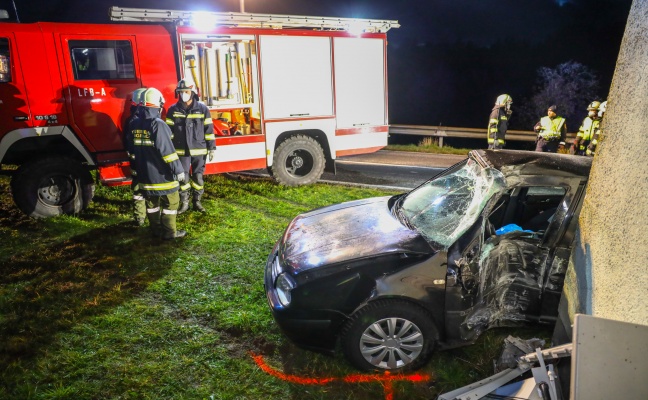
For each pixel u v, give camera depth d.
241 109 8.02
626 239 2.25
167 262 4.97
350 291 3.10
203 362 3.37
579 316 1.89
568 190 3.30
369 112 8.62
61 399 3.00
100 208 6.76
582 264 2.73
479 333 3.26
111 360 3.39
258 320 3.86
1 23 5.81
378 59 8.55
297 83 7.83
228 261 5.00
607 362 1.87
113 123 6.50
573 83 32.69
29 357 3.42
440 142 14.06
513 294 3.31
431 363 3.33
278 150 7.90
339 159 11.51
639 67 2.35
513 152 3.77
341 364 3.33
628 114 2.40
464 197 3.67
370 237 3.47
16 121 5.94
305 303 3.11
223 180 8.53
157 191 5.29
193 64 7.18
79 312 3.99
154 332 3.71
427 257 3.15
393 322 3.12
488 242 3.28
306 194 7.59
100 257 5.11
